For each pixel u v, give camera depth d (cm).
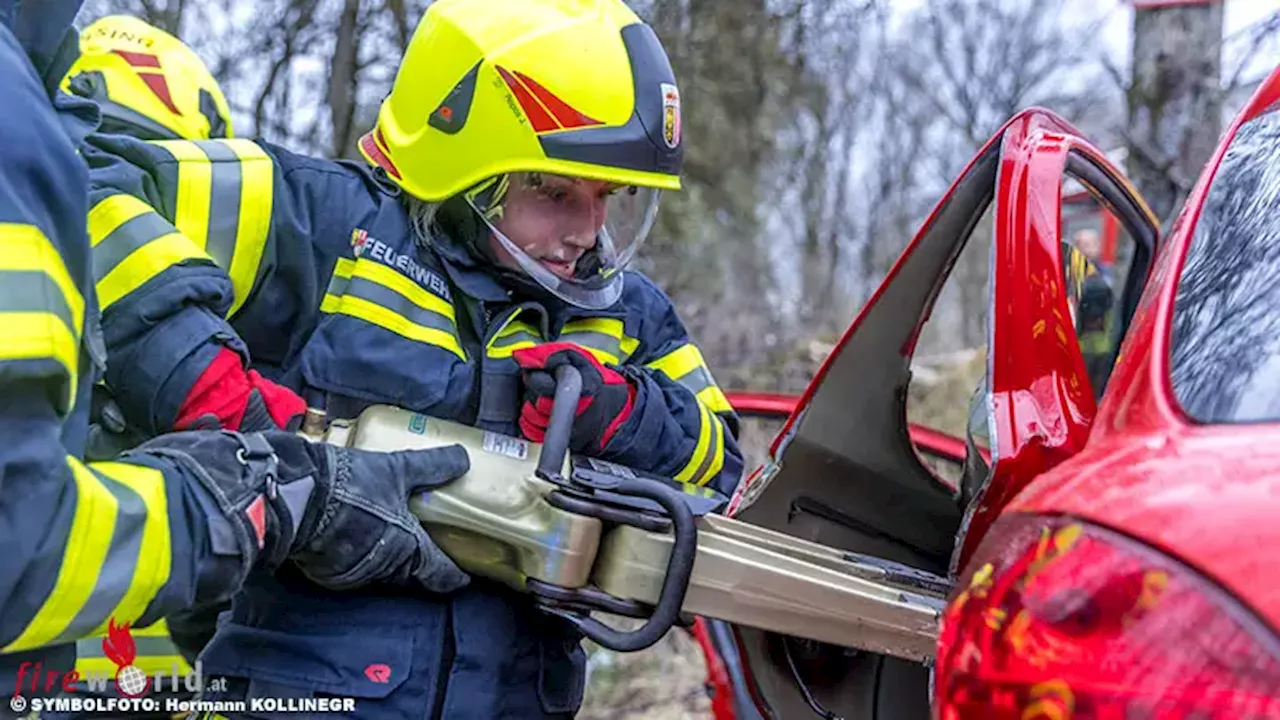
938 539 225
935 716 135
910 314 204
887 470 218
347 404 196
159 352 170
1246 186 167
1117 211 222
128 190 181
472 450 183
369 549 170
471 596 194
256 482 149
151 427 173
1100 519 126
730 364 1070
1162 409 143
